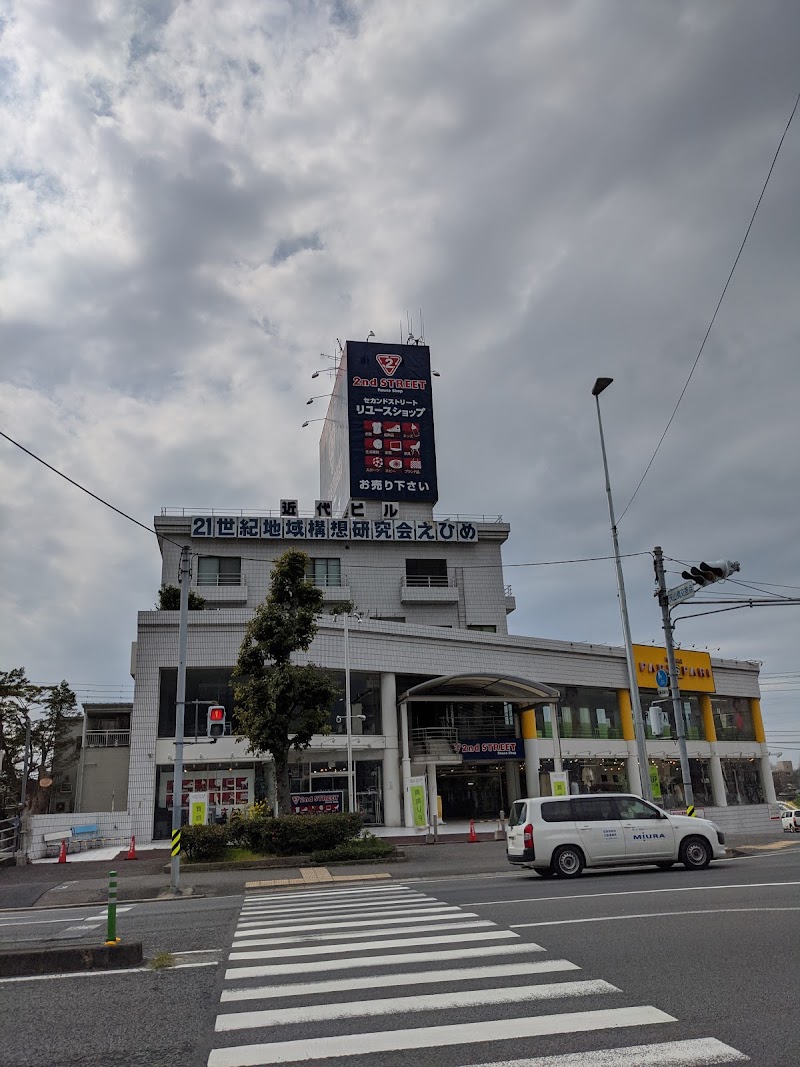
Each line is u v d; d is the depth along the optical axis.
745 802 53.12
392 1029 6.00
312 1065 5.34
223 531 46.50
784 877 14.31
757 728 55.34
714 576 21.25
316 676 26.70
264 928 11.06
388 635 38.19
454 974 7.56
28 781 47.41
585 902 11.84
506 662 41.94
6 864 24.84
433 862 22.41
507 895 13.41
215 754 33.78
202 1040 5.95
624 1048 5.42
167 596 39.66
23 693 46.19
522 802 17.86
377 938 9.69
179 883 19.14
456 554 49.66
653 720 23.77
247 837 23.77
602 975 7.30
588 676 45.41
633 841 16.56
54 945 9.44
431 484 51.06
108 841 31.14
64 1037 6.15
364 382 51.75
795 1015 5.98
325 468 61.03
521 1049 5.46
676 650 50.31
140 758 33.16
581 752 44.03
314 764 35.66
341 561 48.19
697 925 9.46
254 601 46.06
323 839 23.86
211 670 34.88
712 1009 6.20
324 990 7.21
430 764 37.50
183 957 9.04
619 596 27.02
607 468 27.94
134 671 34.09
